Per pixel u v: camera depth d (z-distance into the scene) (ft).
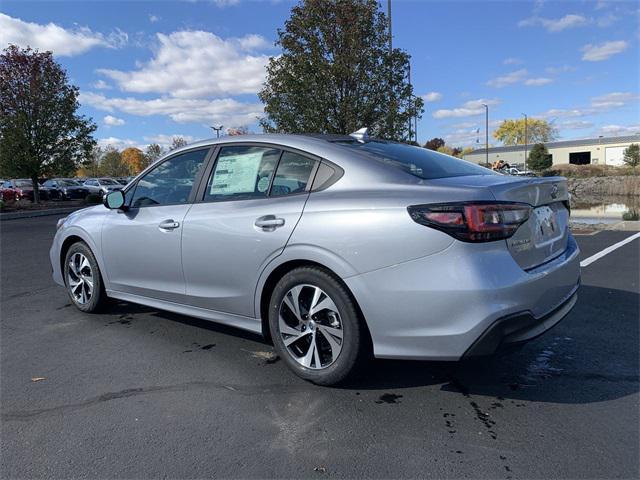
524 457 8.35
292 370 11.25
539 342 13.57
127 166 300.20
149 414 10.00
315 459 8.41
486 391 10.78
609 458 8.29
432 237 9.23
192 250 12.75
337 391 10.87
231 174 12.67
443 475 7.91
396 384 11.18
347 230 10.00
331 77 38.58
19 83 73.20
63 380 11.64
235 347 13.64
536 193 10.47
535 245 10.32
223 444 8.89
